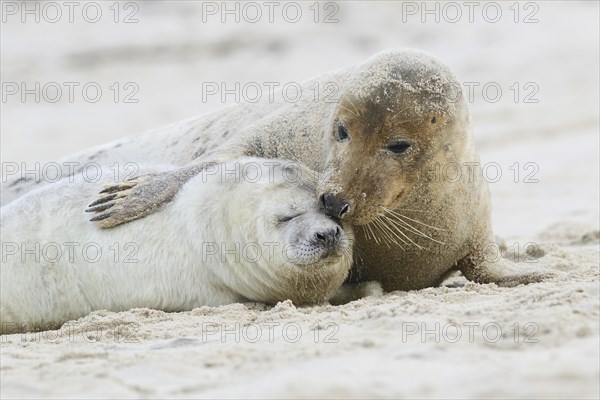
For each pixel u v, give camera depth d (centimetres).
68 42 9506
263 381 1559
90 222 2405
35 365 1789
